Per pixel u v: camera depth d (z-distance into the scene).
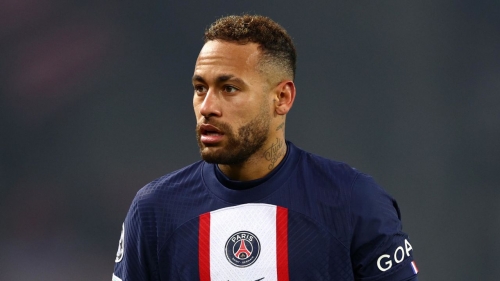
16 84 22.94
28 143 22.80
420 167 21.50
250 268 7.03
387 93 21.86
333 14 22.23
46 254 22.20
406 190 21.48
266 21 7.24
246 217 7.16
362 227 7.11
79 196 22.55
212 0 22.92
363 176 7.42
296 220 7.11
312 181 7.32
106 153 22.77
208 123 6.84
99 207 22.58
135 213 7.58
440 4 21.69
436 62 21.66
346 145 21.97
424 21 21.77
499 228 20.78
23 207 22.44
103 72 22.97
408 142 21.62
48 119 22.88
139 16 23.09
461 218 21.05
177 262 7.25
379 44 22.00
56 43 23.06
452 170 21.28
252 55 6.90
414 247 21.05
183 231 7.27
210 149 6.90
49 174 22.67
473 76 21.47
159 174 22.69
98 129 22.81
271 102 7.12
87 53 23.02
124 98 22.91
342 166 7.49
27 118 22.84
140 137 22.81
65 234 22.41
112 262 22.31
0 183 22.55
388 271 7.16
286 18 22.52
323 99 22.14
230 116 6.82
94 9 23.08
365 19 22.12
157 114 22.88
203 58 6.93
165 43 23.03
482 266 20.64
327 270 7.08
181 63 23.00
